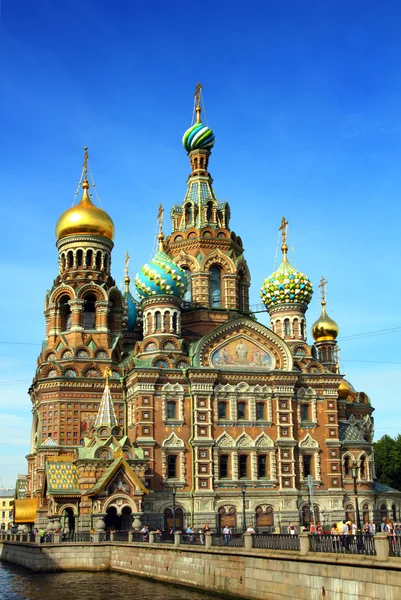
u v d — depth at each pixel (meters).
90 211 92.06
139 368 78.00
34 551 62.94
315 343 99.69
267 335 83.38
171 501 75.62
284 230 92.31
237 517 77.12
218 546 48.12
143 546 57.41
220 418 79.75
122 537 64.19
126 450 74.12
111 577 58.06
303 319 89.38
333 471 82.19
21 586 53.53
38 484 81.00
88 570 62.75
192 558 50.12
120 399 84.19
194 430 77.94
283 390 82.00
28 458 92.38
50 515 71.88
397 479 116.56
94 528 68.75
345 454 85.56
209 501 76.31
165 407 78.38
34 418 92.31
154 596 46.81
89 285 88.81
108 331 88.44
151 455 76.25
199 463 77.19
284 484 79.38
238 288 94.50
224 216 96.25
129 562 59.84
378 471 117.50
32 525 82.12
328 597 36.28
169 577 52.94
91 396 83.94
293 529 59.91
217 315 91.19
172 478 76.94
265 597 41.47
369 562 33.78
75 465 74.88
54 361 84.94
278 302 89.31
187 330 90.06
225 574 45.97
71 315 88.31
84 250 90.88
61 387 83.25
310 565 37.94
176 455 77.62
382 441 121.62
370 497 84.44
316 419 83.25
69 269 90.94
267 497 78.44
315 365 85.25
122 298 92.12
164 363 80.12
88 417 83.25
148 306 83.19
